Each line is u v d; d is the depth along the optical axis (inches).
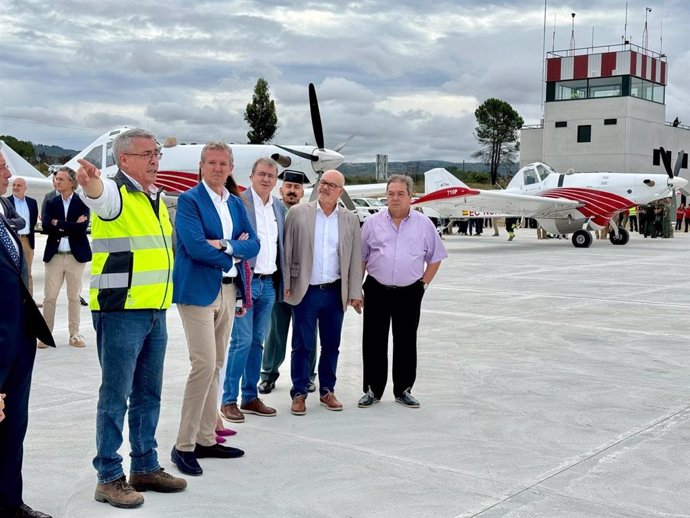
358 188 871.1
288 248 183.8
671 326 311.9
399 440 161.8
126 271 123.7
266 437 164.4
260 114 1769.2
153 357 131.7
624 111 1763.0
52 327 272.8
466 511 122.0
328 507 124.3
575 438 162.6
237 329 173.8
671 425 172.2
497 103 3004.4
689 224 1387.8
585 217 874.1
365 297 193.8
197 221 139.8
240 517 120.6
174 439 162.6
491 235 1186.0
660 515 121.0
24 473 140.1
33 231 298.8
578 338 284.5
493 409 186.7
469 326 311.9
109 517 120.7
